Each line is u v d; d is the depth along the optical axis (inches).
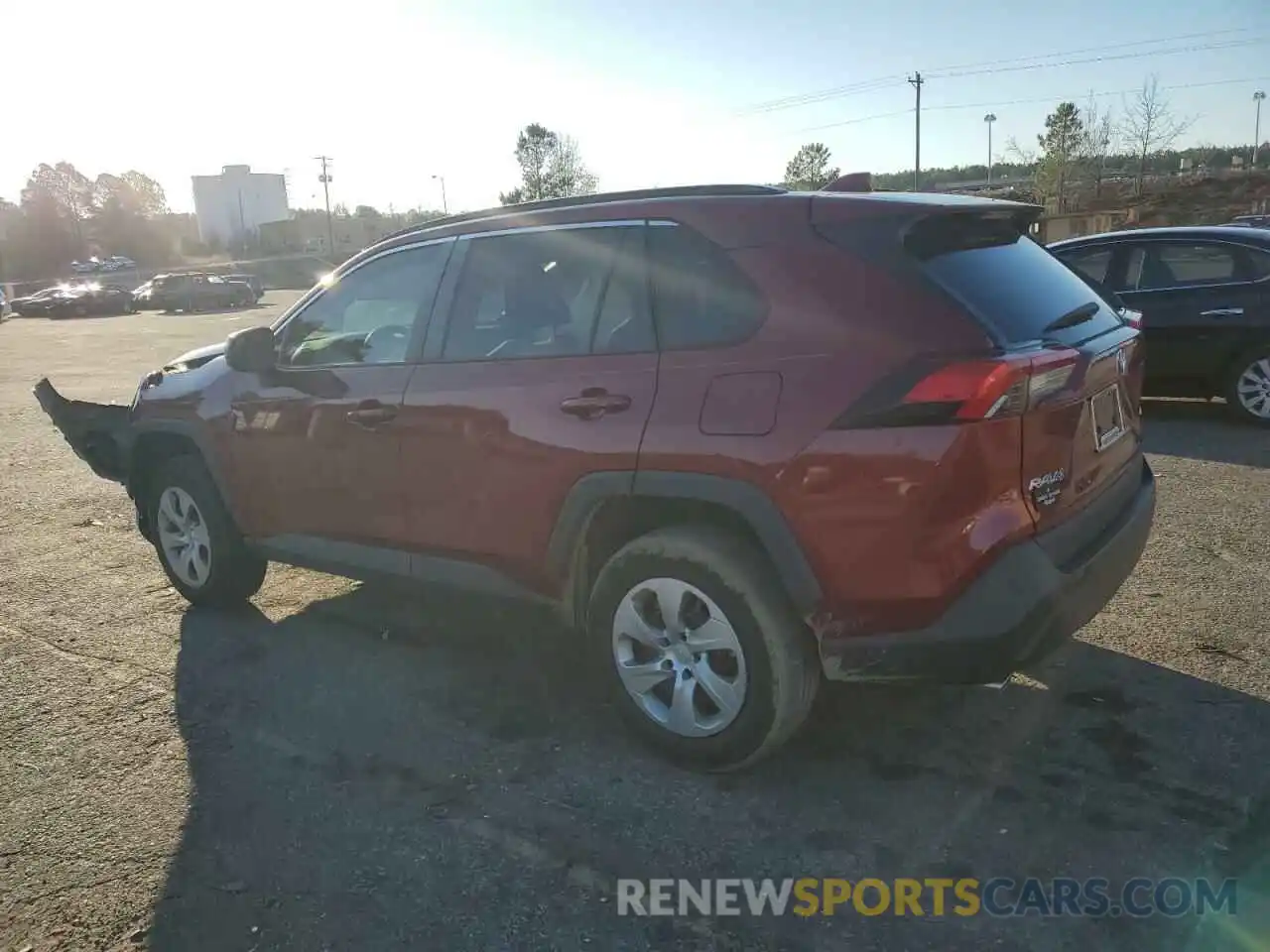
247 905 110.3
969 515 110.7
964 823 121.0
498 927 105.8
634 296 134.7
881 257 118.8
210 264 3316.9
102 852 120.6
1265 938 100.4
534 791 131.2
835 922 105.2
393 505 158.9
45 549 247.6
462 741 145.2
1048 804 123.9
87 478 326.3
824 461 115.3
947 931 103.5
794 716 126.0
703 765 132.3
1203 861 112.4
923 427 110.4
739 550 124.9
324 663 173.8
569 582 141.7
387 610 199.2
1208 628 171.3
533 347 143.0
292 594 210.7
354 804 129.4
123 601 208.8
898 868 113.6
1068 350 120.3
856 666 119.5
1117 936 101.7
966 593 112.6
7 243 3344.0
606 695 158.2
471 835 122.0
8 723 154.3
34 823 127.0
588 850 118.5
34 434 412.5
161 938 105.5
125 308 1641.2
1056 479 119.2
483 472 144.8
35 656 180.1
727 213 130.1
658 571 130.5
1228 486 256.2
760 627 123.3
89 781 136.6
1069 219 1948.8
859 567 115.3
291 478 174.1
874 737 141.7
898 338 114.1
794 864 115.0
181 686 166.1
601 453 131.0
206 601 200.2
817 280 120.9
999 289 123.2
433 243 159.8
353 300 169.2
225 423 182.9
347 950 103.0
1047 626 114.7
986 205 130.5
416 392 152.6
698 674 130.3
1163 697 148.5
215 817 127.3
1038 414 114.3
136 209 3695.9
